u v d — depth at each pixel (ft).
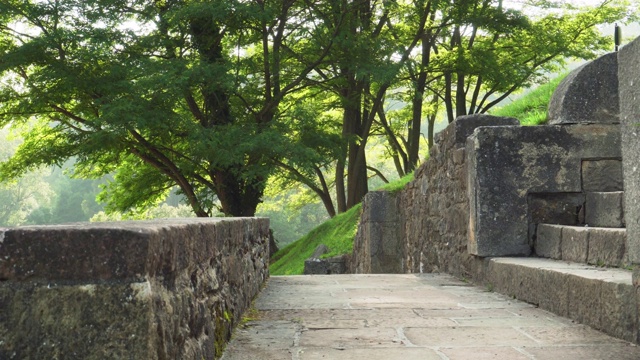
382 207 43.55
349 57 62.18
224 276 13.08
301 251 58.65
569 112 23.13
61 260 6.46
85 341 6.40
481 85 89.25
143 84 50.78
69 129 63.72
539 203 22.98
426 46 78.89
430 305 18.34
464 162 25.82
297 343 12.99
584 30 76.74
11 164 65.36
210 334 10.69
